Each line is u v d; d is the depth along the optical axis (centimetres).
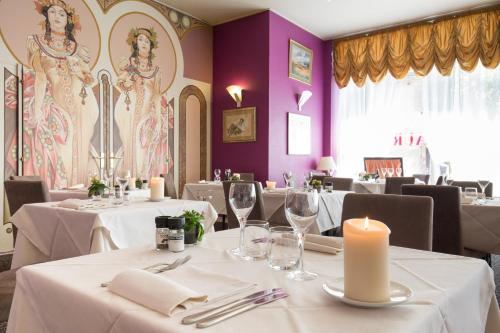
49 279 86
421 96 660
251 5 588
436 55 619
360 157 712
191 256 109
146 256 109
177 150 603
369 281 70
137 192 366
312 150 704
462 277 90
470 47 590
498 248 243
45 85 437
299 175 669
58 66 450
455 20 604
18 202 285
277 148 618
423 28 631
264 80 605
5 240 409
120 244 206
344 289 73
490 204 264
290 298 75
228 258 107
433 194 239
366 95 706
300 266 95
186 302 70
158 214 232
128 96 530
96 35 489
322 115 739
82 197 335
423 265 101
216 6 591
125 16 526
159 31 574
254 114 612
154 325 63
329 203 351
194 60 635
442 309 73
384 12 610
